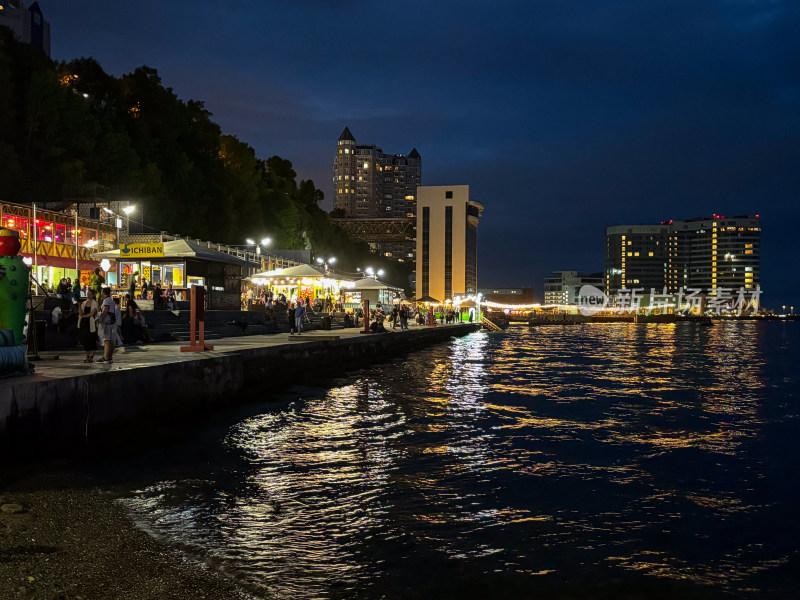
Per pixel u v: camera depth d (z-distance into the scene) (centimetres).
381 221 13862
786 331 12525
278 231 8700
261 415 1510
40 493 797
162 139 6894
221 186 7494
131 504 776
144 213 5447
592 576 612
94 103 6219
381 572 602
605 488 929
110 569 571
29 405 934
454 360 3531
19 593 506
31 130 4909
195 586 544
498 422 1488
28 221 3184
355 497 848
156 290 2595
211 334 2578
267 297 3841
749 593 586
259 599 527
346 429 1355
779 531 751
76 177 4825
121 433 1154
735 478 1001
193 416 1430
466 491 893
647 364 3509
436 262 15425
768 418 1625
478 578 597
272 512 770
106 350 1378
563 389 2212
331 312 4825
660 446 1248
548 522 768
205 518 735
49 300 2002
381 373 2670
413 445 1204
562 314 16462
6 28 5528
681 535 733
